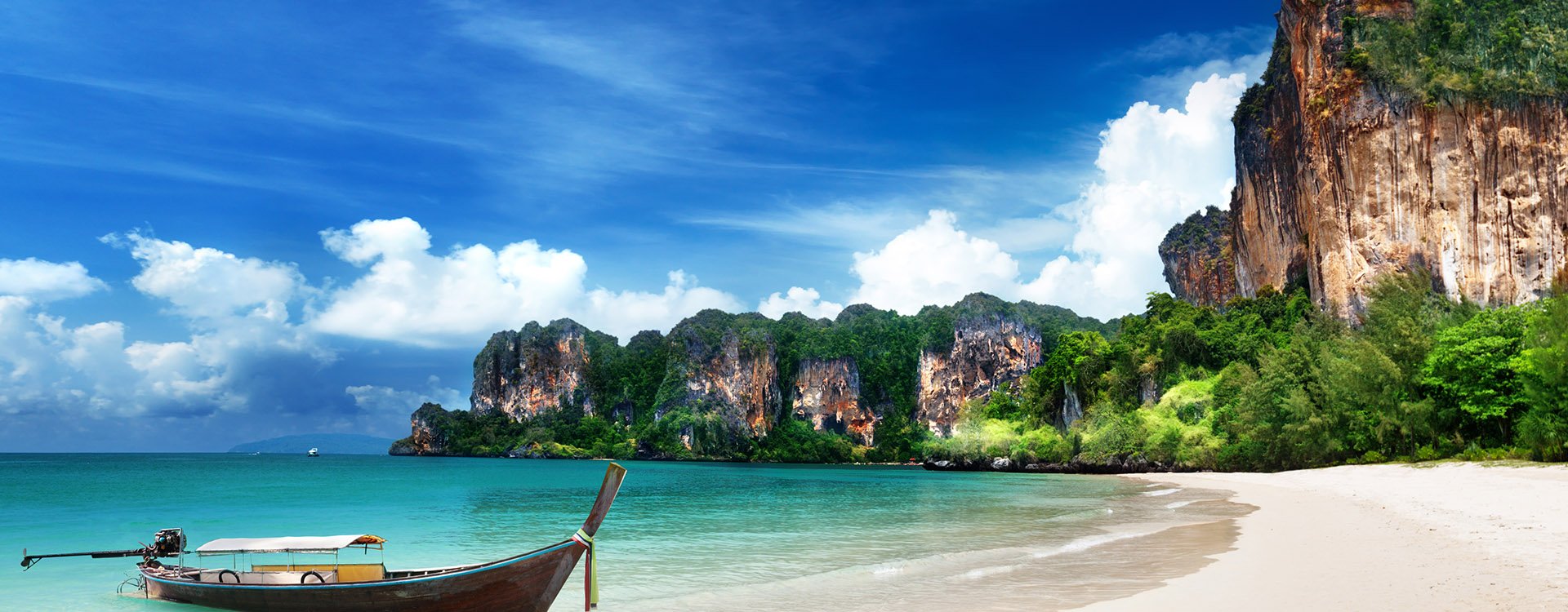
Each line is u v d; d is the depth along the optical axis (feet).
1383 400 199.93
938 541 86.84
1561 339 162.61
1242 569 58.54
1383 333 221.25
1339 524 84.53
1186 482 199.41
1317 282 301.22
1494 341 187.62
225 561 80.33
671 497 178.60
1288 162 341.41
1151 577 57.72
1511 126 267.18
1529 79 269.23
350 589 51.83
